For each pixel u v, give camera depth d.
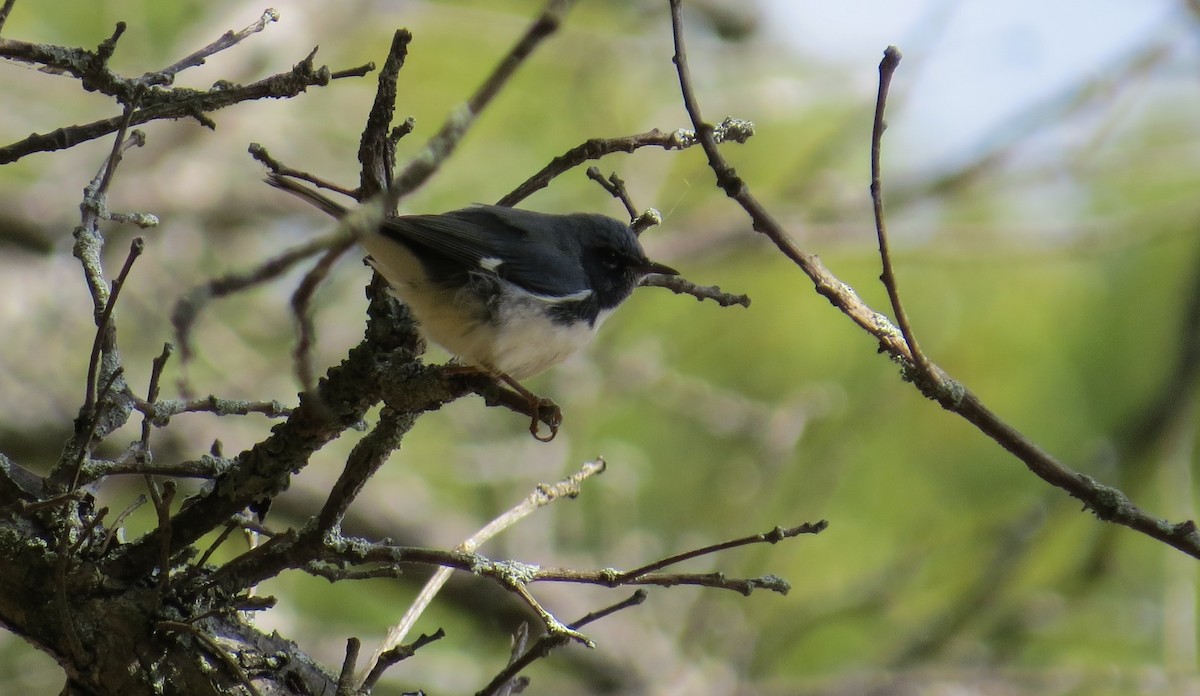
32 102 13.59
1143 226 13.12
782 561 12.42
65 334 13.20
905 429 13.16
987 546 12.55
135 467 5.09
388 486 13.40
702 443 13.89
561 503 13.24
